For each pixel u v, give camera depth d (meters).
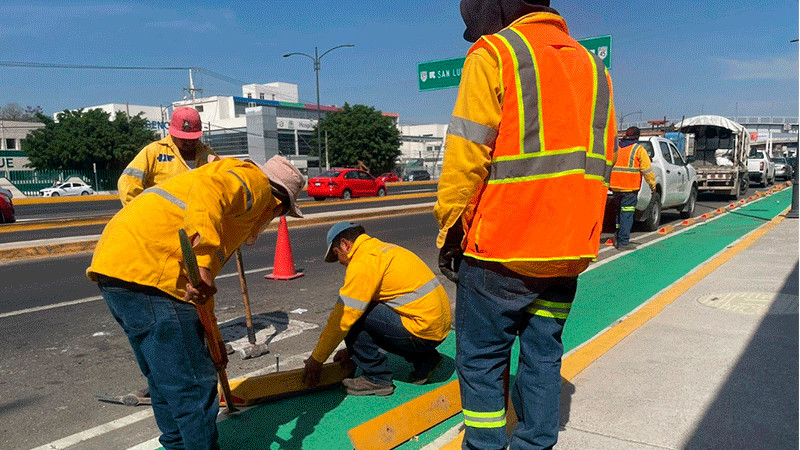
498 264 2.11
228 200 2.31
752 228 10.77
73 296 6.44
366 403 3.35
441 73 23.14
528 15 2.15
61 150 48.69
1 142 64.25
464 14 2.39
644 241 9.62
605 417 2.97
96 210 22.91
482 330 2.22
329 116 58.28
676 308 4.96
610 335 4.25
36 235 12.61
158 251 2.25
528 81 1.97
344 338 3.43
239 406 3.27
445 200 2.07
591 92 2.11
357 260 3.27
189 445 2.34
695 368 3.58
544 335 2.21
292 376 3.41
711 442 2.70
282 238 7.32
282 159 2.68
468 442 2.33
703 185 18.50
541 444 2.26
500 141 2.02
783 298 5.15
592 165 2.08
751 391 3.22
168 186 2.39
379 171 58.00
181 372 2.29
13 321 5.35
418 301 3.31
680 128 21.52
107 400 3.52
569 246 2.00
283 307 5.83
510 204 2.01
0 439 3.04
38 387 3.75
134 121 51.81
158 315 2.25
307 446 2.83
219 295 6.40
